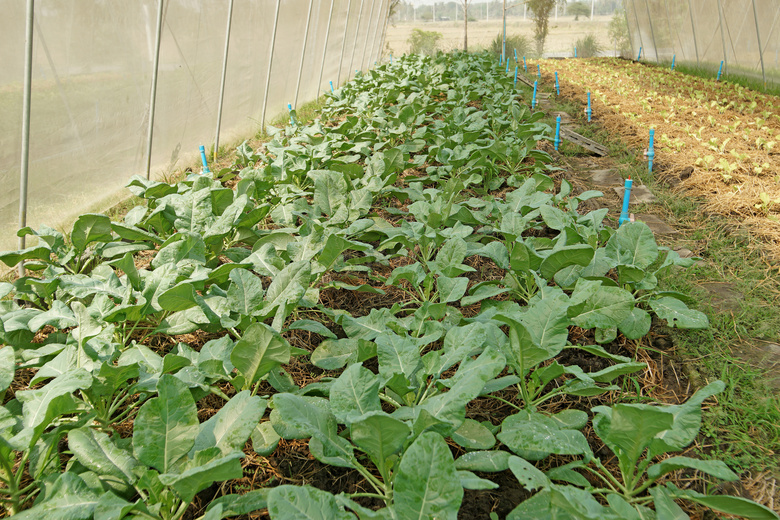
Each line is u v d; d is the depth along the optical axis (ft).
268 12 29.48
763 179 19.54
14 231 14.02
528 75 53.67
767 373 9.50
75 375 6.94
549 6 84.33
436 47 96.73
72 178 16.15
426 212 13.83
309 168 18.31
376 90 36.19
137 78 18.83
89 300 10.88
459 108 25.67
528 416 7.31
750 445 7.93
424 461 5.37
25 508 6.86
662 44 60.75
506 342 8.41
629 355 10.18
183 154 23.06
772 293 12.20
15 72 13.37
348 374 6.85
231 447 6.01
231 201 13.57
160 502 6.08
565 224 12.18
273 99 32.86
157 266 10.45
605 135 27.43
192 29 22.00
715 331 10.71
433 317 9.64
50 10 14.52
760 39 39.65
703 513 6.86
